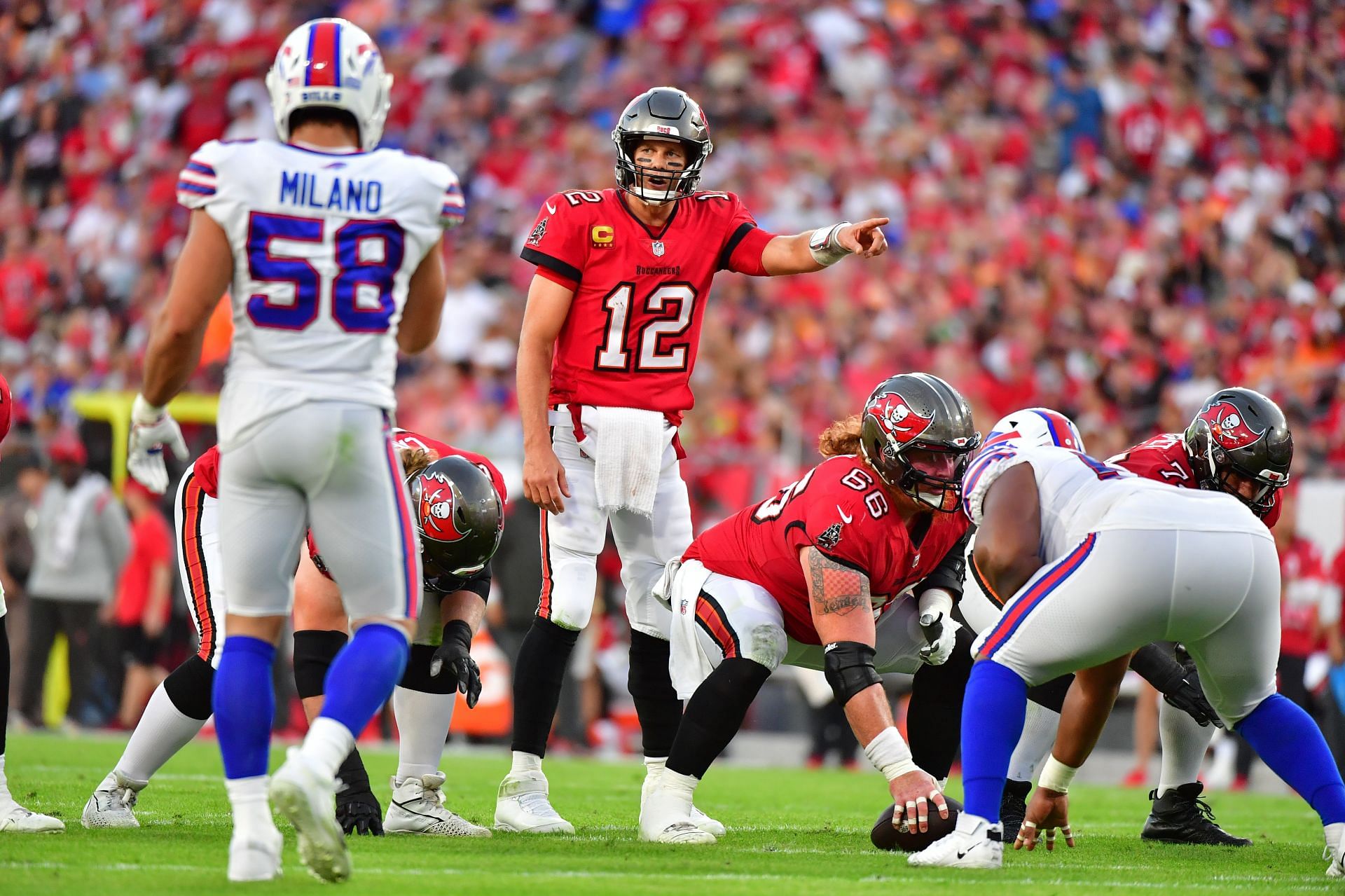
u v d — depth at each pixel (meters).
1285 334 50.16
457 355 52.81
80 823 15.80
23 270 60.19
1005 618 13.32
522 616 34.38
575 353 17.00
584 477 17.06
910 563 14.80
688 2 66.69
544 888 11.38
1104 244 56.28
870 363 51.12
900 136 61.12
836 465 14.77
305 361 11.39
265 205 11.30
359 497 11.55
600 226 16.73
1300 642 32.31
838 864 13.40
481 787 23.42
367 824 15.30
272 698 11.64
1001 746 13.20
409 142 64.12
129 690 36.59
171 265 59.19
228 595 11.69
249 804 11.47
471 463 15.00
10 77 67.25
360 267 11.52
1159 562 12.80
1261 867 14.59
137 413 12.41
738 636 14.94
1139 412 48.72
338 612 15.67
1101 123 62.09
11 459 38.97
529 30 67.38
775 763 35.84
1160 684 16.72
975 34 65.12
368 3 68.38
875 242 16.47
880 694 14.25
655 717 17.22
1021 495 13.53
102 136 64.81
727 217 17.30
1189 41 63.78
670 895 11.13
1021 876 12.83
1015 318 52.91
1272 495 16.09
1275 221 56.31
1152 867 14.23
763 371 49.78
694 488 42.56
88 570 36.03
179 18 67.06
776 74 64.31
